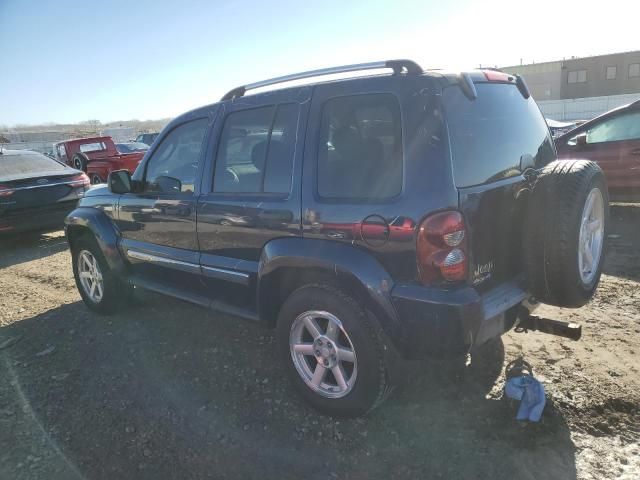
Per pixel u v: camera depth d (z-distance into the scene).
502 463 2.61
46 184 8.49
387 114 2.69
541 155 3.36
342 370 2.98
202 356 3.96
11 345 4.41
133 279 4.52
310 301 2.98
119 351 4.14
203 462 2.76
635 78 44.91
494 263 2.77
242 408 3.23
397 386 3.06
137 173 4.34
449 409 3.09
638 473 2.49
